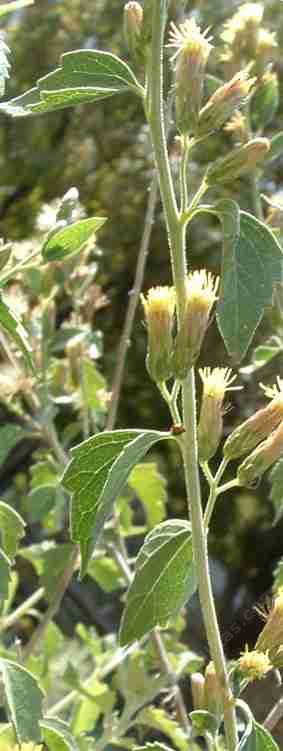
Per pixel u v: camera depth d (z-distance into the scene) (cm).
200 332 11
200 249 63
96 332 22
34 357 21
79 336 21
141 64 12
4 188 75
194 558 11
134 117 71
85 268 22
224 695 12
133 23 11
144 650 22
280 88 51
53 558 20
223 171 11
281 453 12
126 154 72
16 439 20
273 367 27
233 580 69
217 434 12
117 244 68
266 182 53
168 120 14
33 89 12
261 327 44
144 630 12
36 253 13
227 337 11
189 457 11
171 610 12
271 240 11
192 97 12
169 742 26
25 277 21
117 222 69
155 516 22
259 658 12
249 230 11
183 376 11
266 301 11
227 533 71
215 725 12
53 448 22
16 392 21
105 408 22
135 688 21
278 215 18
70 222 13
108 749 24
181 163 12
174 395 12
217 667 12
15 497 53
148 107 11
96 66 12
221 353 55
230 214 11
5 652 19
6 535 14
